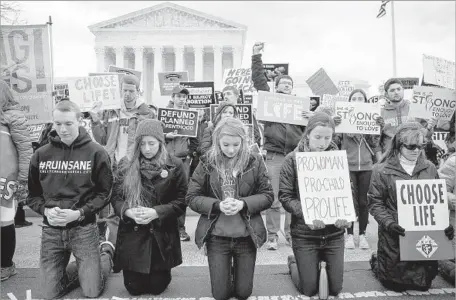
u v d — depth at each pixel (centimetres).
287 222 562
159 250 374
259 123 704
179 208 383
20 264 474
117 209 380
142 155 386
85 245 375
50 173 373
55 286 379
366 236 602
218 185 375
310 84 880
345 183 382
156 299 379
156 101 1031
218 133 373
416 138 374
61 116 363
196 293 394
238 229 361
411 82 935
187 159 633
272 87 932
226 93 597
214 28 5000
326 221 369
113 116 580
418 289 390
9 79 584
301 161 385
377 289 395
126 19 4991
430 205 375
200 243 366
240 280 370
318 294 383
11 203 420
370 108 554
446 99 583
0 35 582
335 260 375
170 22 5038
